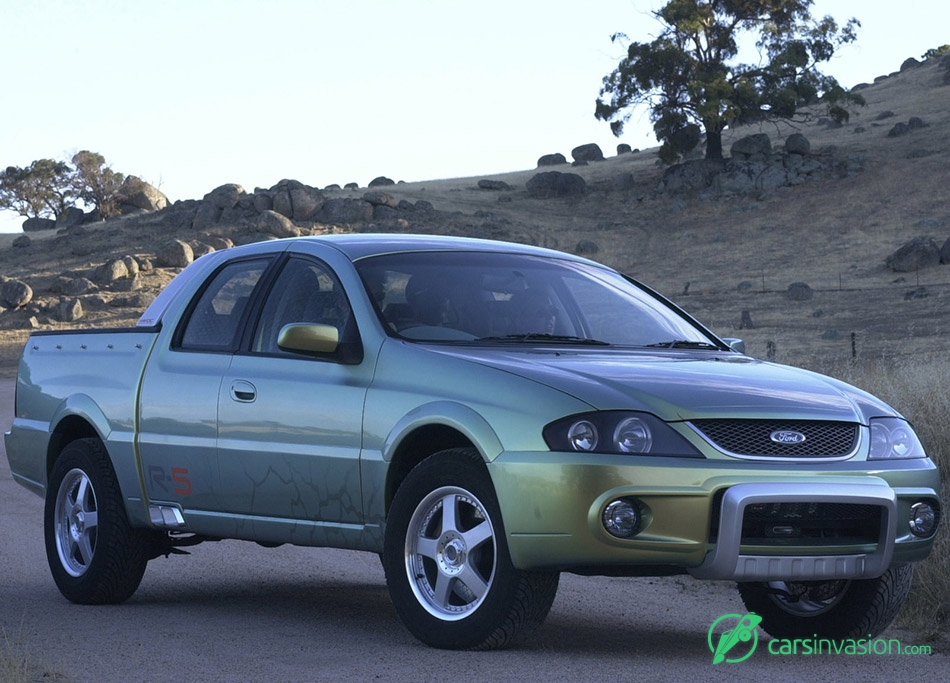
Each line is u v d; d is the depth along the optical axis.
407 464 6.58
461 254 7.64
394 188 130.38
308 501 6.96
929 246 74.81
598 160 147.12
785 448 5.95
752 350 47.09
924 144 112.69
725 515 5.70
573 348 6.89
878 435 6.30
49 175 148.12
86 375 8.62
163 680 5.59
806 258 83.56
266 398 7.19
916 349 42.38
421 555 6.34
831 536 6.03
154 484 7.93
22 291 77.88
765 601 7.23
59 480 8.44
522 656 6.04
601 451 5.76
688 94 106.69
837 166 108.12
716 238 94.56
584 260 8.32
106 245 100.56
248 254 8.08
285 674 5.70
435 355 6.52
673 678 5.62
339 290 7.23
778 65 106.44
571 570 5.96
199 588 8.80
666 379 6.18
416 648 6.30
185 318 8.14
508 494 5.86
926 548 6.38
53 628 7.12
